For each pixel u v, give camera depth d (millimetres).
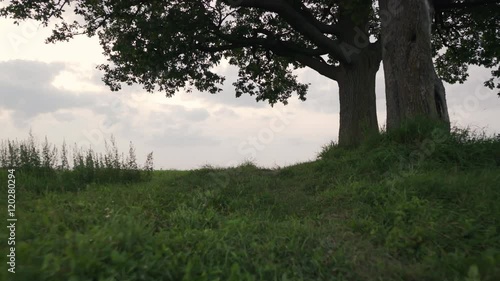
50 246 3518
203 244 4188
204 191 7457
